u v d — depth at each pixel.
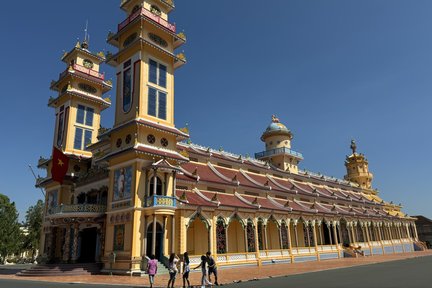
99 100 48.25
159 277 27.06
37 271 31.58
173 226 31.95
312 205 54.91
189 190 39.22
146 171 32.41
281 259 43.16
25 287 21.64
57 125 47.59
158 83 36.38
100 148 42.09
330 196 64.94
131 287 21.22
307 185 65.81
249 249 40.84
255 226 41.22
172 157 34.19
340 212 58.94
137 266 29.33
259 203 44.91
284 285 19.92
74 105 46.34
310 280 22.56
